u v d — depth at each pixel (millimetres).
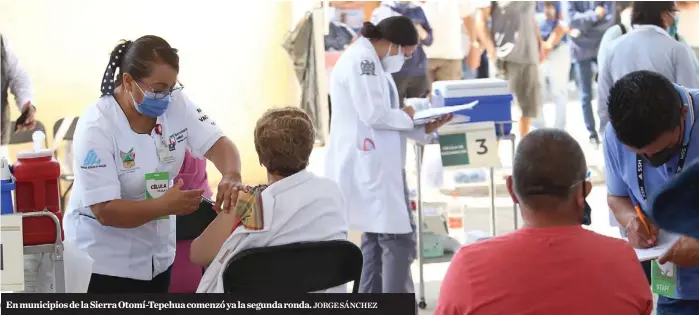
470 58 7109
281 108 2273
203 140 2623
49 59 6109
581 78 7484
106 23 6242
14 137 5973
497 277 1654
